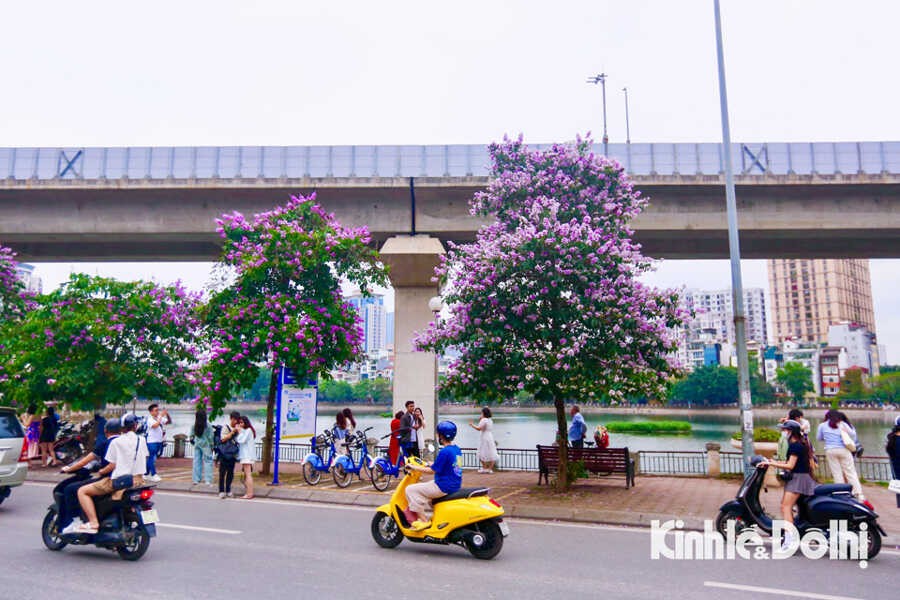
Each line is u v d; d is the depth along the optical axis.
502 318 12.48
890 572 7.36
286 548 8.34
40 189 22.94
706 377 115.75
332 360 16.75
